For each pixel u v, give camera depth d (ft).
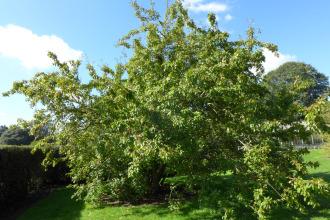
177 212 34.53
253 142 31.27
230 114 32.40
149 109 31.60
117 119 35.04
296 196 28.35
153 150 29.94
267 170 28.17
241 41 37.06
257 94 34.12
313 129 29.07
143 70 36.88
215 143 33.30
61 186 62.39
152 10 41.57
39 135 42.68
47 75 38.06
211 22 38.17
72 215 37.24
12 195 47.21
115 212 36.83
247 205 28.68
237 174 30.50
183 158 32.99
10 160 46.57
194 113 30.27
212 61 33.27
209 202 31.76
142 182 39.32
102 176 40.91
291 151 31.17
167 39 38.73
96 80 37.65
